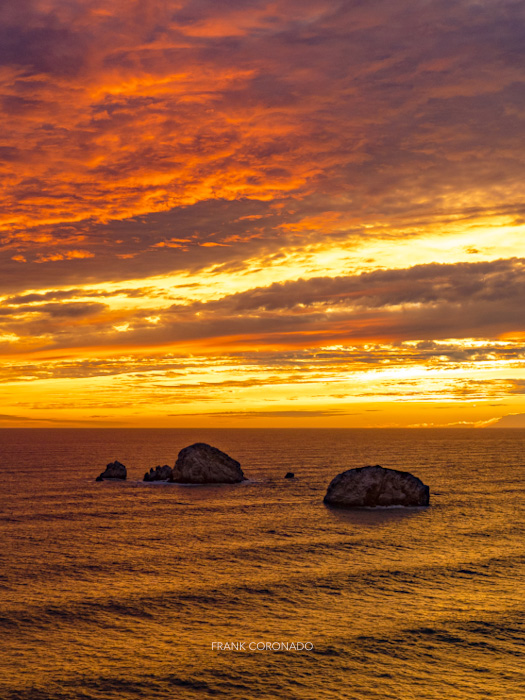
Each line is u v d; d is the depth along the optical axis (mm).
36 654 30453
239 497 91062
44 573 46156
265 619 36125
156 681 27594
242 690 26812
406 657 30609
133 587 42594
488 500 89375
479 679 28047
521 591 41969
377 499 81938
